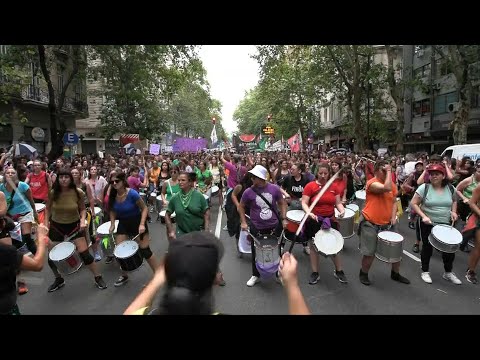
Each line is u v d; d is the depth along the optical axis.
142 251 6.32
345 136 49.50
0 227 5.18
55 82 29.36
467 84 21.28
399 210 8.96
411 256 8.31
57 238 6.21
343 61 32.03
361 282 6.54
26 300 5.82
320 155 24.00
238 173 11.75
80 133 43.00
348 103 31.69
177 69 23.50
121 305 5.61
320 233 6.37
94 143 43.41
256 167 6.28
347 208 7.97
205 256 1.59
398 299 5.77
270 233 6.31
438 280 6.69
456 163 14.09
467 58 21.19
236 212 8.33
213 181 15.10
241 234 7.29
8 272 2.85
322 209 6.56
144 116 33.94
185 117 57.06
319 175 6.47
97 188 9.48
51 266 6.24
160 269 1.94
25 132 27.05
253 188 6.33
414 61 38.72
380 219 6.45
